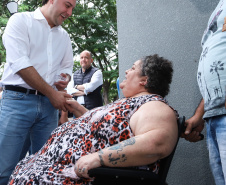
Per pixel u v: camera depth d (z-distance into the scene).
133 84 1.62
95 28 15.80
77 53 16.09
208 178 2.02
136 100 1.44
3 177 2.06
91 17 15.48
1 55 10.78
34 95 2.10
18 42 1.97
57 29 2.25
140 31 2.57
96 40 15.41
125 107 1.42
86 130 1.47
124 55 2.74
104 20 15.83
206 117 1.39
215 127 1.36
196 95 2.12
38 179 1.34
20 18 2.02
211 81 1.34
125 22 2.72
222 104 1.29
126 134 1.35
